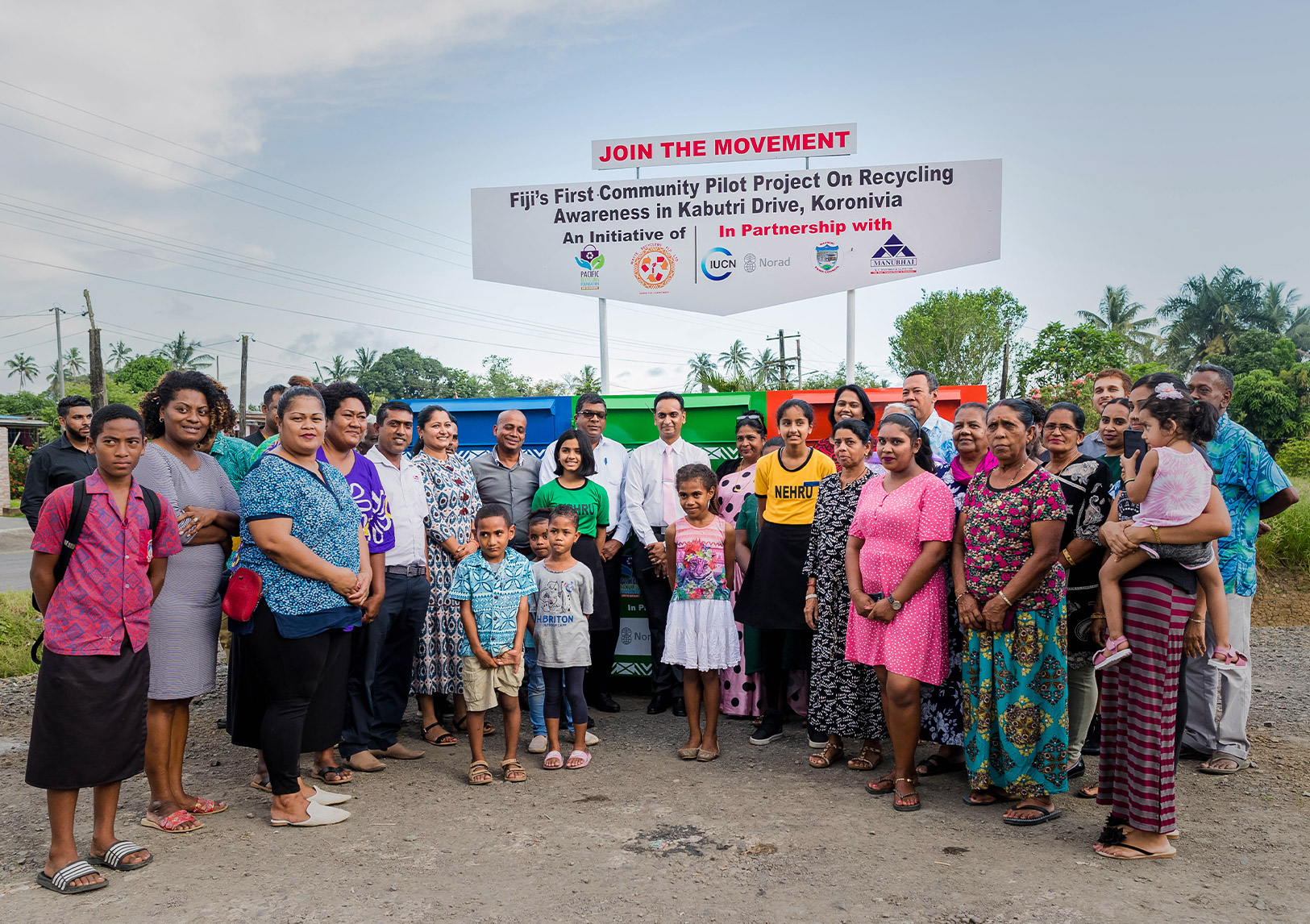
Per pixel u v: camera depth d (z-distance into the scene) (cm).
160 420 411
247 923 310
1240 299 5719
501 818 418
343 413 468
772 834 394
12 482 3675
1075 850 371
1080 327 3266
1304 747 523
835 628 486
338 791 457
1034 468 409
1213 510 362
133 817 419
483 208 975
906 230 905
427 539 545
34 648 348
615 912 318
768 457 551
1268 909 314
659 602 627
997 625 408
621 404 704
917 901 323
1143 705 362
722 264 939
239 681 430
